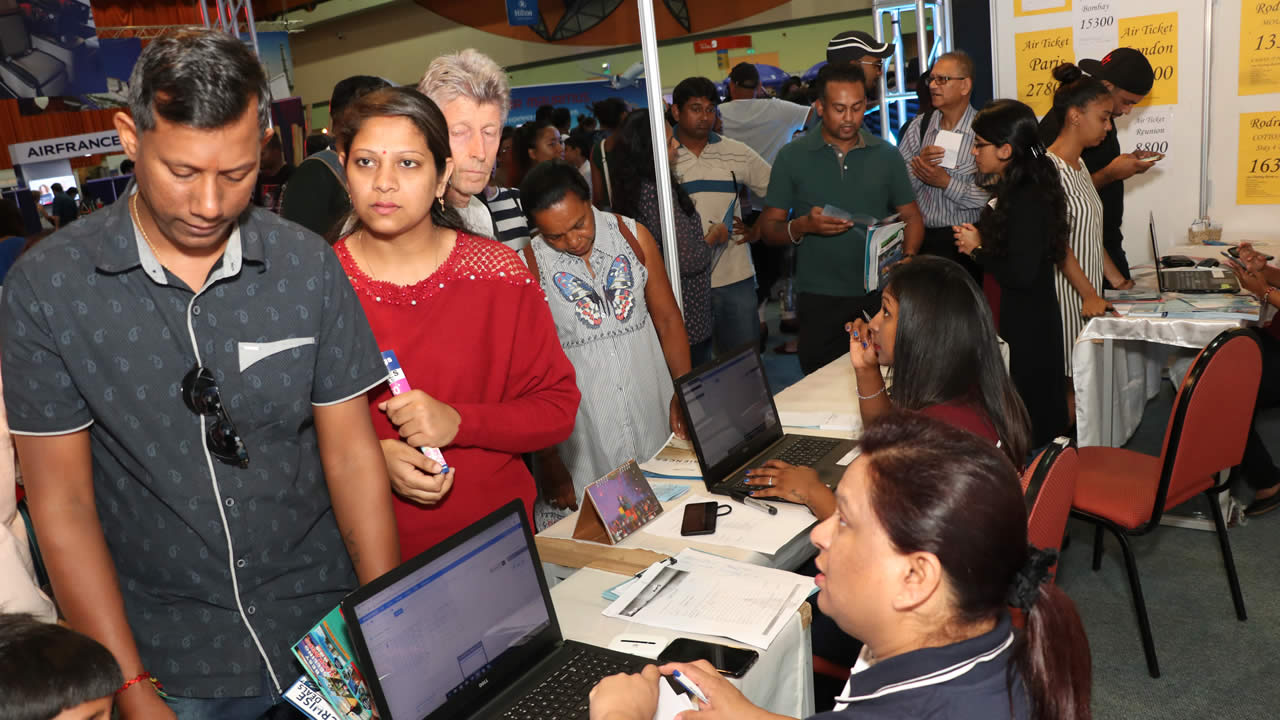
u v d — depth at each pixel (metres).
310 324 1.34
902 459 1.02
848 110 3.80
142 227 1.23
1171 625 2.85
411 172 1.59
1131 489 2.71
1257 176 4.56
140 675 1.25
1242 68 4.49
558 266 2.60
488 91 2.01
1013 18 5.01
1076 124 3.68
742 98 6.11
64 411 1.23
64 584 1.23
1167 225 4.85
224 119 1.08
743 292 4.37
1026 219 3.29
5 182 4.91
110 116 5.10
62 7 4.84
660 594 1.79
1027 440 1.96
